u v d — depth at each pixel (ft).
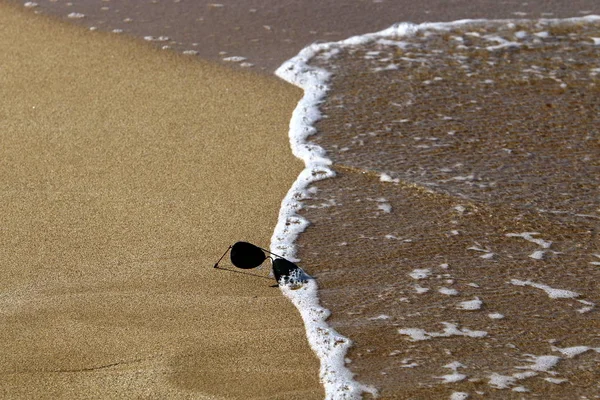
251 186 36.63
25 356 25.96
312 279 30.19
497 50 50.47
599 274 30.45
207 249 31.99
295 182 36.94
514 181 36.81
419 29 53.52
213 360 25.85
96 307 28.43
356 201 35.45
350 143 40.40
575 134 40.98
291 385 24.82
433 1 58.08
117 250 31.89
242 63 49.03
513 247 32.14
